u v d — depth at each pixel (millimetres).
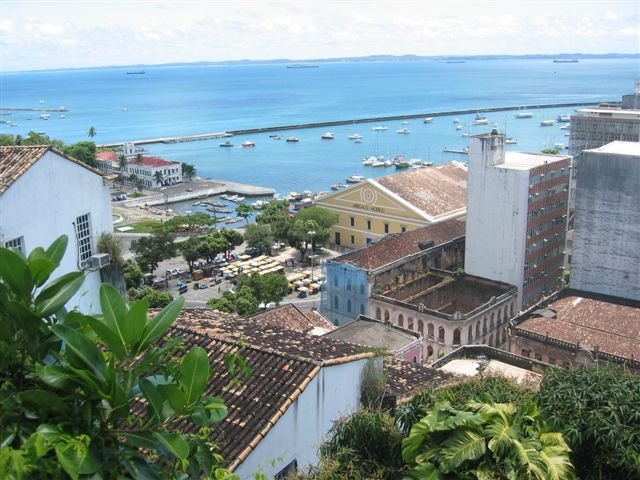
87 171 36125
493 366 54719
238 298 98062
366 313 90062
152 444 11484
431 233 105312
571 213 111812
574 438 18109
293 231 139375
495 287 94250
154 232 139250
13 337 11656
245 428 22812
